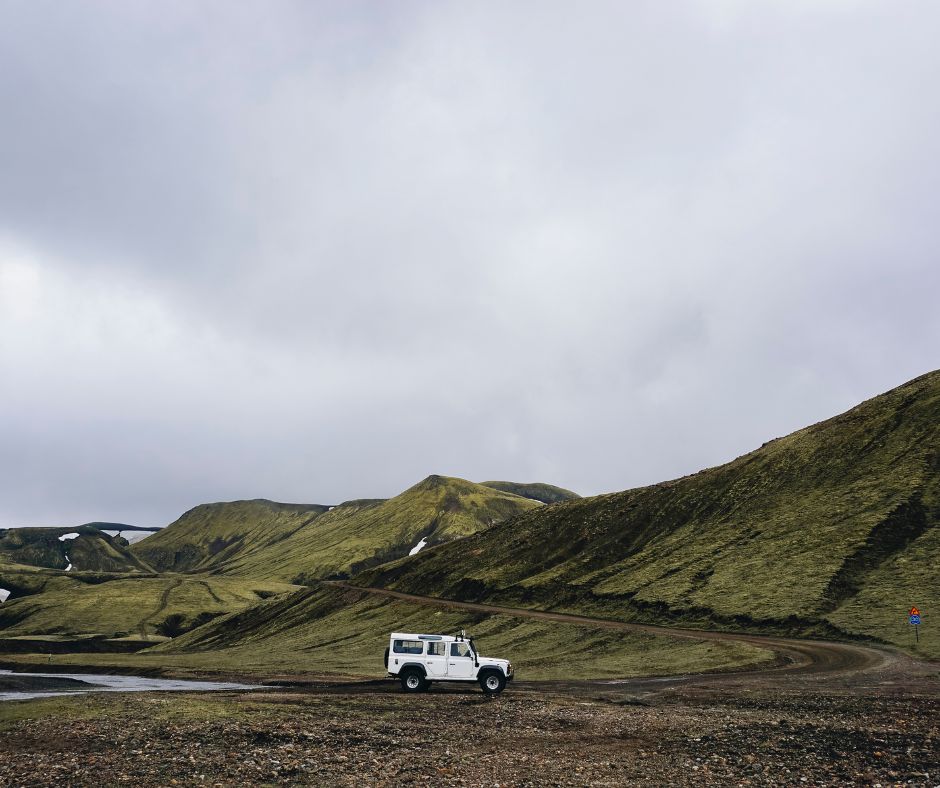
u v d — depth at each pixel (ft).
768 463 451.12
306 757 80.48
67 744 90.53
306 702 122.21
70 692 210.38
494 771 73.77
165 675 322.75
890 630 211.61
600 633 299.17
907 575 256.93
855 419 442.09
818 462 414.21
